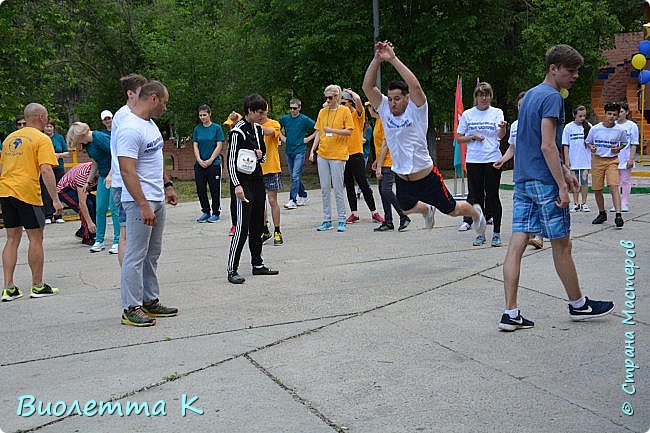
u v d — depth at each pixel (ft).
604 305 16.69
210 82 77.36
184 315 18.76
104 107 91.50
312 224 35.14
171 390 13.47
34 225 21.68
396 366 14.26
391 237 29.76
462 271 22.45
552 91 15.84
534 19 70.33
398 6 65.82
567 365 13.99
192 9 92.53
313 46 66.85
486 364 14.20
